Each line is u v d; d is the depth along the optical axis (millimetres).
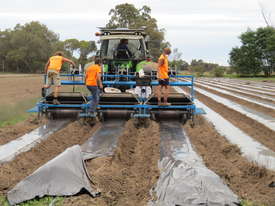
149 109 11305
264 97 19766
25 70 95188
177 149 8070
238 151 8031
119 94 11562
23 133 9703
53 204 4883
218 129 10758
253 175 6359
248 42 69062
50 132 9828
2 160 6938
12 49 93938
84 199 5102
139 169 6789
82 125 10867
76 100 12117
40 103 11320
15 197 5078
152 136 9453
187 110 11211
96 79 10852
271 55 67938
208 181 5391
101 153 7637
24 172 6508
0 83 35281
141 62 13359
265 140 9289
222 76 67500
